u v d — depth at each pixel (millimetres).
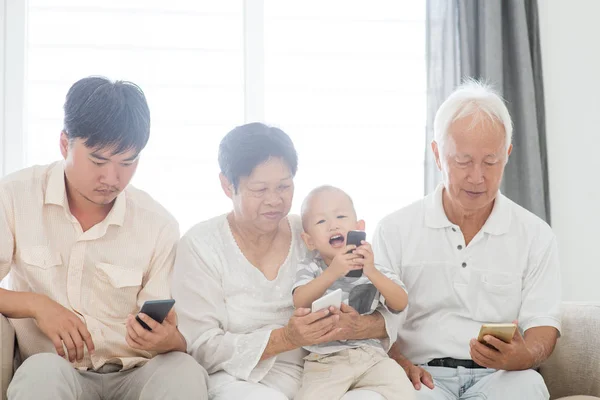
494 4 3412
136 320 1883
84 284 2123
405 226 2363
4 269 2088
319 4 3514
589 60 3512
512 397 2061
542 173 3438
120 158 1968
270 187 2088
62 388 1790
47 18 3342
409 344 2311
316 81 3494
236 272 2162
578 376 2322
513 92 3471
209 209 3373
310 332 1971
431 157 3354
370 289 2154
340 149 3482
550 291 2273
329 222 2158
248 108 3416
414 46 3547
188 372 1887
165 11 3396
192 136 3389
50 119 3316
